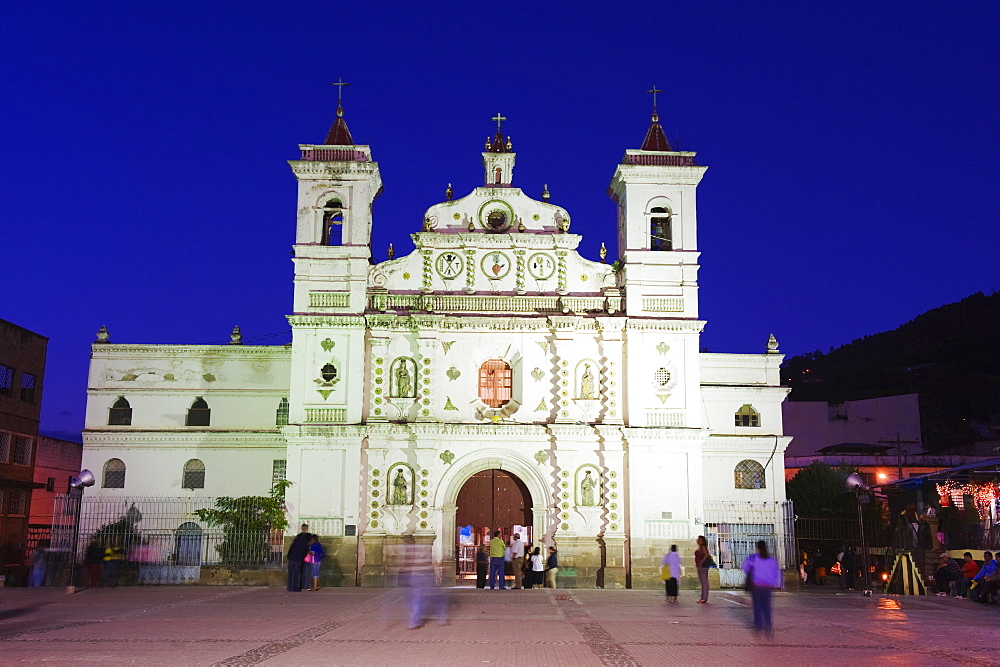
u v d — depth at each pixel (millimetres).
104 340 47406
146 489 45938
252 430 46438
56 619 25000
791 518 40844
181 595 33594
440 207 43688
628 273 42281
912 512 43062
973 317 128625
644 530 40188
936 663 18297
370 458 40656
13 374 49406
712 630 23484
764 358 48250
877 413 76750
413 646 20125
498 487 41844
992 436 88750
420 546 39938
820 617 26875
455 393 41719
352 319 41375
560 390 41594
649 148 44469
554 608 29266
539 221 43594
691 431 40781
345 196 42875
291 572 35656
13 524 48875
